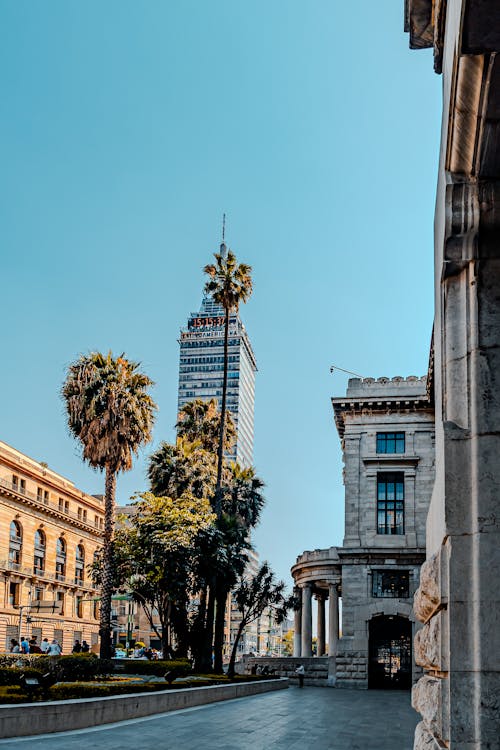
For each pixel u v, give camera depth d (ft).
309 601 168.35
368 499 155.43
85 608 298.35
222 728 63.87
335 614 157.89
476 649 14.56
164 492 159.02
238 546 139.85
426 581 17.08
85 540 299.17
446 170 17.75
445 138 18.48
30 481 259.39
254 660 165.99
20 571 248.32
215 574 133.80
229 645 434.71
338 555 154.51
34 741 49.37
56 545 276.62
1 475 240.73
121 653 211.00
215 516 138.00
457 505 15.69
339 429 170.91
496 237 16.69
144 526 133.18
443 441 16.42
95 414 137.28
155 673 111.04
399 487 155.84
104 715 63.31
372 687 147.84
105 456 137.90
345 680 147.02
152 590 135.44
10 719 50.49
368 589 150.82
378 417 158.71
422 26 26.45
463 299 17.06
